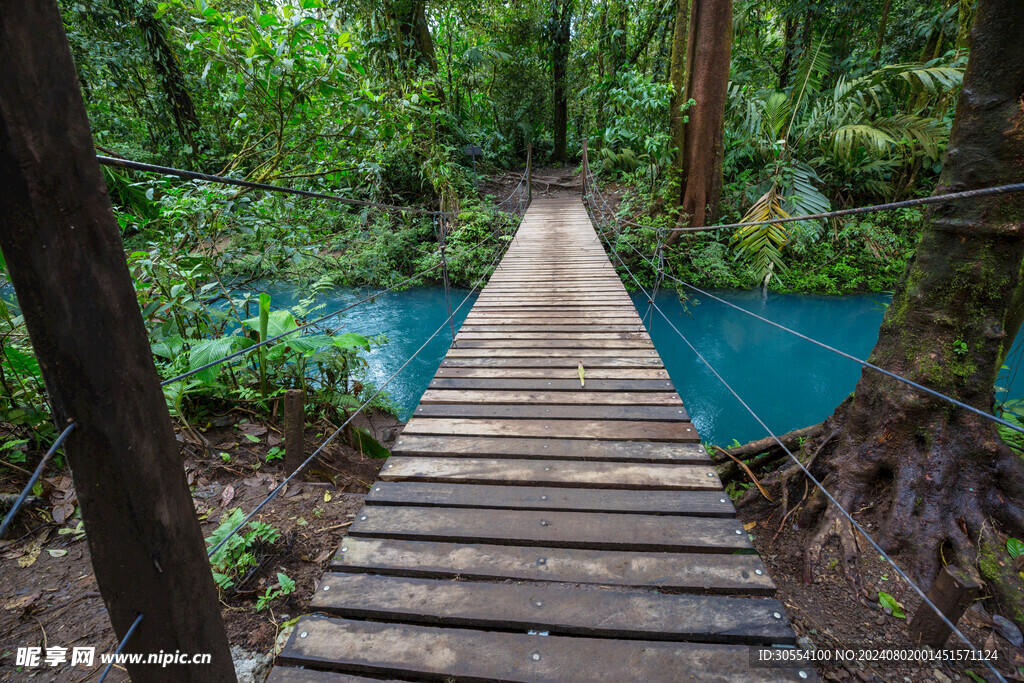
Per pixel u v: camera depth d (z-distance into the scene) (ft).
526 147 52.39
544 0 46.16
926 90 28.09
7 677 4.31
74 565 5.65
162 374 9.03
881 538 6.66
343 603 4.28
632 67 40.55
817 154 32.09
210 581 2.74
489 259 29.78
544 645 3.91
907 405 6.89
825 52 32.53
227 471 7.84
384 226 27.91
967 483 6.58
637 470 6.12
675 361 20.56
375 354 20.30
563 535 5.01
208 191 10.64
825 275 27.68
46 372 1.98
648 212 32.04
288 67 12.24
